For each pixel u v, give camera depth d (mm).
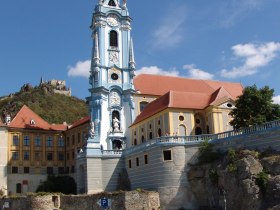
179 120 81438
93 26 101938
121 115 96375
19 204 73000
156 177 70938
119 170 85625
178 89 102625
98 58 97438
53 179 105562
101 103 94562
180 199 67375
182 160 69000
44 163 111312
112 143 93250
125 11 103125
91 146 86375
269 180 52969
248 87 69625
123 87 97812
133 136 94500
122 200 63375
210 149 67688
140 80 102375
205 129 83062
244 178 55844
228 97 82062
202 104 84688
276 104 69062
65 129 117125
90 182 84312
